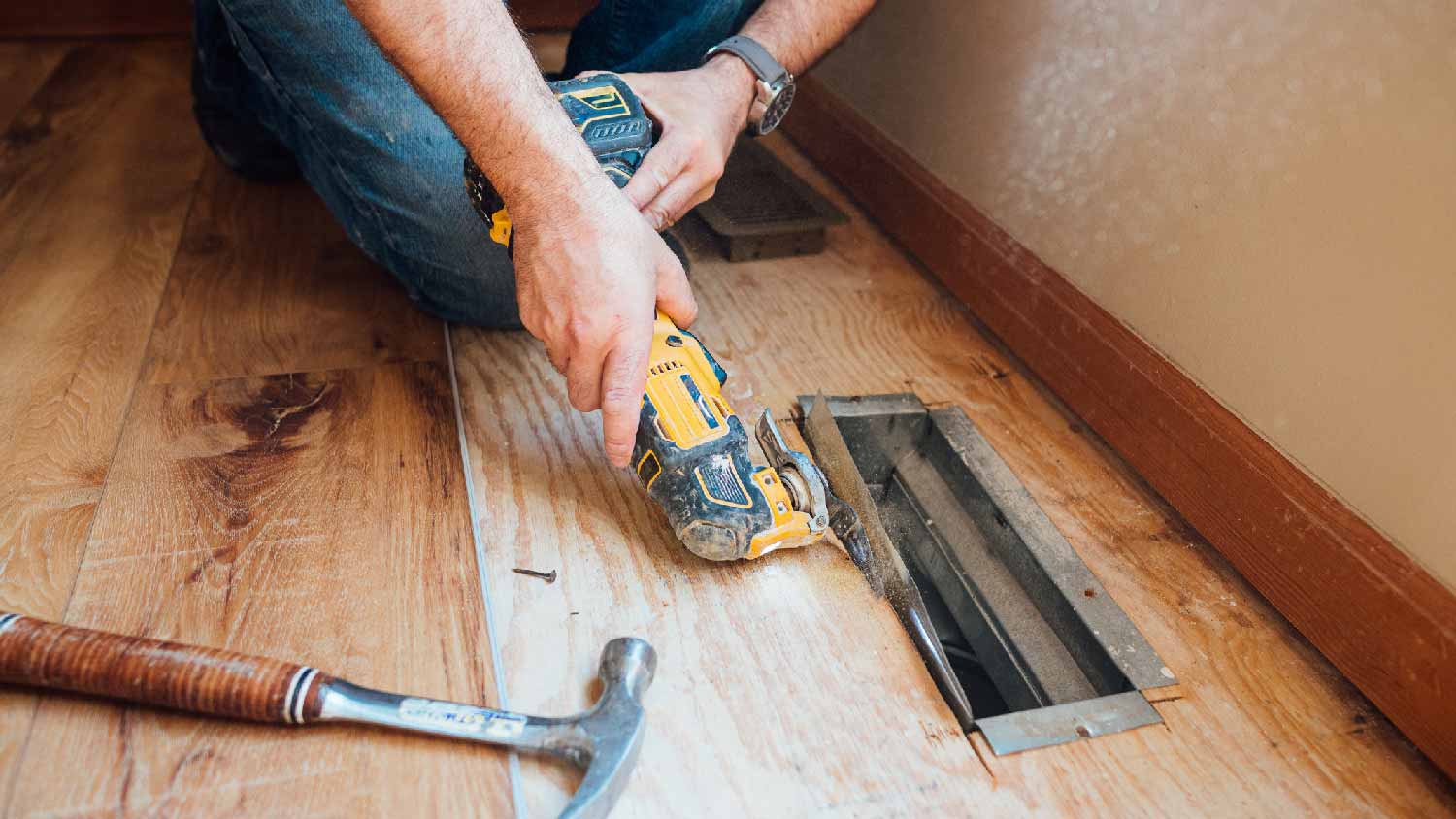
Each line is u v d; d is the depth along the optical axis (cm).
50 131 191
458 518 109
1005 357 149
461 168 122
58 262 150
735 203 171
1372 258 95
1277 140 104
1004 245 148
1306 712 97
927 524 129
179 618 94
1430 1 88
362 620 96
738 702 92
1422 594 92
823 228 167
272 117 142
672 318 106
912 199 169
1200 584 112
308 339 137
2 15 226
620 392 95
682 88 117
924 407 136
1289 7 102
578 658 95
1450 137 87
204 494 109
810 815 83
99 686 80
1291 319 104
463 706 82
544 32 174
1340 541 100
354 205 131
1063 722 94
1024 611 114
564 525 110
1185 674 100
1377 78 93
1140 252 125
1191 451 117
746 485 103
